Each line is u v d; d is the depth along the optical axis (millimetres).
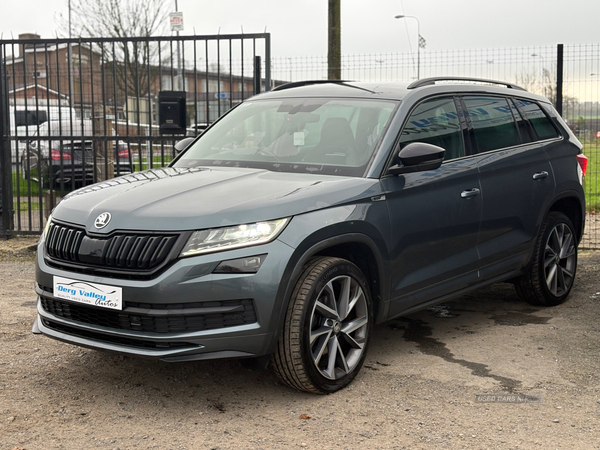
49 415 3551
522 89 5969
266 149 4613
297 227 3586
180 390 3914
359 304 4020
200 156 4809
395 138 4344
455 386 3986
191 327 3418
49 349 4617
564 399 3793
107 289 3508
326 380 3787
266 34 8641
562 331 5105
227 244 3422
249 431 3373
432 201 4449
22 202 12727
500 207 5059
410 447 3201
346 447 3199
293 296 3613
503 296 6262
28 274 7273
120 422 3477
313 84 5465
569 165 5891
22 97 12820
